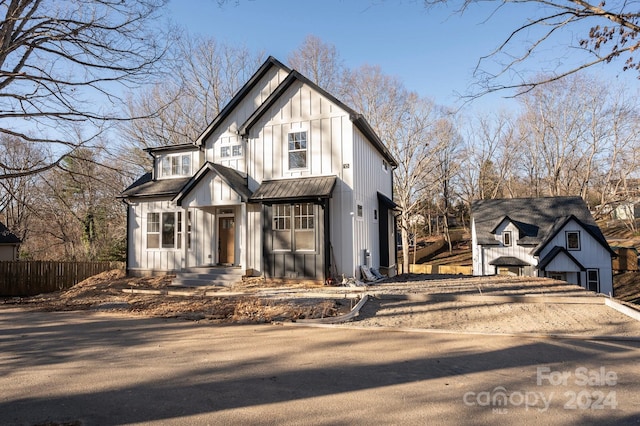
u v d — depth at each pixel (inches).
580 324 307.1
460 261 1638.8
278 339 276.2
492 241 1023.0
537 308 355.6
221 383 187.8
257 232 598.5
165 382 190.1
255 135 604.1
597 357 226.7
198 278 581.6
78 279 784.3
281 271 546.0
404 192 1409.9
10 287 714.8
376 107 1400.1
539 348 245.9
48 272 737.6
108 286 604.4
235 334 295.0
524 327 302.5
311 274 531.5
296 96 585.9
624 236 1676.9
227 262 631.8
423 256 1765.5
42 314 416.8
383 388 179.5
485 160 1792.6
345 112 557.0
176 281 582.9
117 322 354.0
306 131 576.1
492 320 323.9
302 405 160.6
